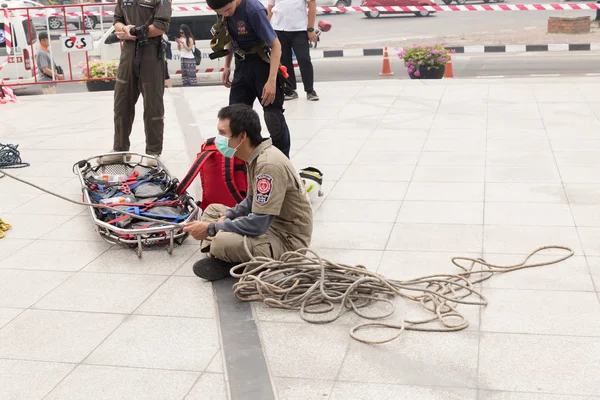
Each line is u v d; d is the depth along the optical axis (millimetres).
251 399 3252
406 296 4102
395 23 27609
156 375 3506
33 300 4355
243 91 6289
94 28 16938
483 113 8938
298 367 3512
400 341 3715
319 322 3922
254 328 3902
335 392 3285
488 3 31812
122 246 5137
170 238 4914
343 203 5844
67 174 6984
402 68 16906
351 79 15430
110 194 5652
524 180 6199
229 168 5242
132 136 8484
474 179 6293
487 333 3754
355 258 4754
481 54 18641
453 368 3443
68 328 4000
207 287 4457
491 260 4637
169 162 7273
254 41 6000
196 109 10070
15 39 13586
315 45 21125
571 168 6477
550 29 22406
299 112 9547
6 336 3932
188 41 14211
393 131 8227
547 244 4844
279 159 4324
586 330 3736
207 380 3445
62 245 5203
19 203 6145
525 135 7750
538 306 4012
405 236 5094
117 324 4031
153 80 6875
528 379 3326
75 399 3334
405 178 6426
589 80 10922
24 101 11195
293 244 4500
